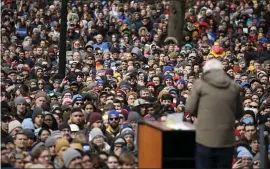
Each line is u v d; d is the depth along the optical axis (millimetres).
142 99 37156
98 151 28906
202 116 24547
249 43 54281
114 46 52344
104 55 49719
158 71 45438
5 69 44594
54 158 27828
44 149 26750
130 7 65312
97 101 37219
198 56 50281
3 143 28688
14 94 37844
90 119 32094
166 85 41594
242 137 31172
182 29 57656
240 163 28906
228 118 24594
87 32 57531
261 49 54469
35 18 60000
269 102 37031
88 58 48406
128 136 29875
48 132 29875
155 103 32562
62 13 43031
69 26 58062
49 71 46000
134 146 29953
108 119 32594
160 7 65750
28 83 41250
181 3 57531
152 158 24578
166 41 56500
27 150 28859
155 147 24469
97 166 26688
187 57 50125
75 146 27641
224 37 58531
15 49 51438
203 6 67188
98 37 53719
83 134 29625
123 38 56094
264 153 26703
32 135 29766
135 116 32469
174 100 38281
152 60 48812
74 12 62344
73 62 46812
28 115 33562
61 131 30359
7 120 31469
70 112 32875
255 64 48656
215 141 24438
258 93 40125
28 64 48812
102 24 59000
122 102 36062
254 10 65250
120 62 48406
